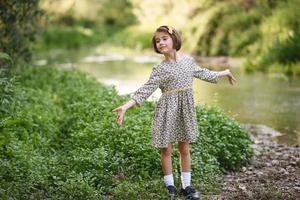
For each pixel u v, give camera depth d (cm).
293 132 918
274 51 1748
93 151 620
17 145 634
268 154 761
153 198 549
